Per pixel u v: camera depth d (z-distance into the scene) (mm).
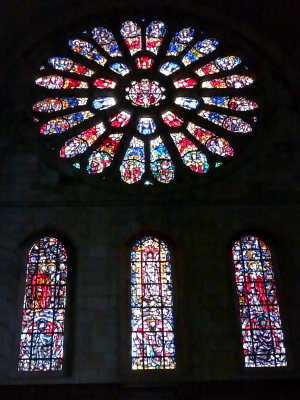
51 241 31969
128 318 30250
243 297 30859
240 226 32000
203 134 35094
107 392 27703
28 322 30125
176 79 36875
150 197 32688
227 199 32656
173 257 31719
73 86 36531
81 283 30500
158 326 30109
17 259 31422
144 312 30406
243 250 31953
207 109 35812
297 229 32031
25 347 29562
